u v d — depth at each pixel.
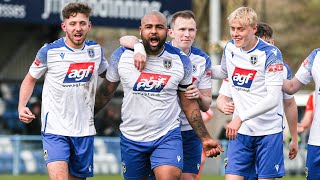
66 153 20.56
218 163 45.88
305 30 92.06
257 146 21.75
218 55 52.88
